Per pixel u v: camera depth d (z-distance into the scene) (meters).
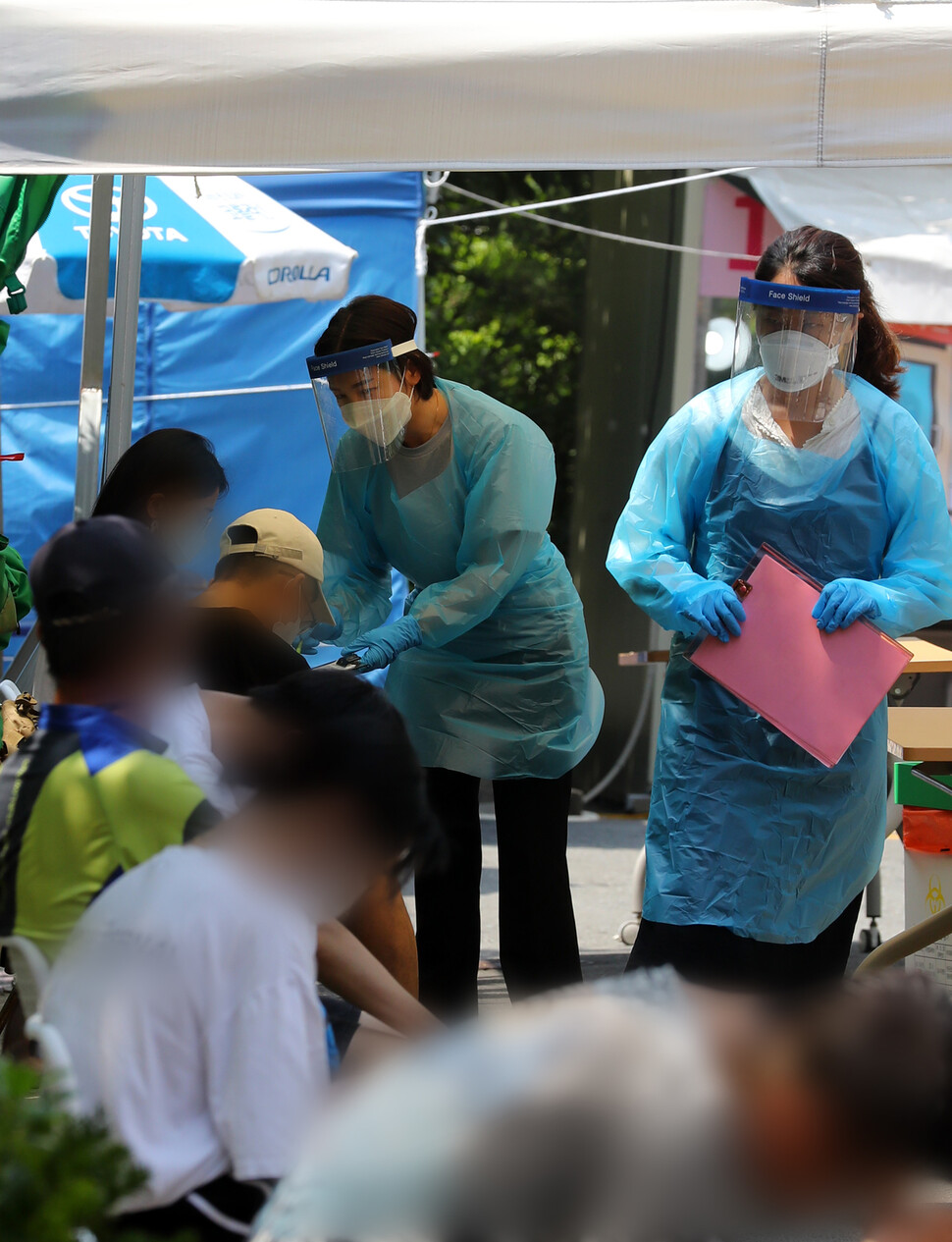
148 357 13.29
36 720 6.27
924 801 7.28
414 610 6.73
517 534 6.74
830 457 6.36
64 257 10.54
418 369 6.62
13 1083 2.56
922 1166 2.26
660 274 15.52
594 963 9.23
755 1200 2.28
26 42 5.00
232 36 4.94
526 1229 2.25
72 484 13.34
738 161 4.83
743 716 6.44
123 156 5.00
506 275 22.55
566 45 4.85
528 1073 2.32
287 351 13.38
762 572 6.30
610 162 4.86
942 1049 2.26
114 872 3.45
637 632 15.70
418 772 3.26
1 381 13.34
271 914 3.10
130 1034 3.05
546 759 7.10
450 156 4.90
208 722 4.15
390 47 4.90
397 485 6.90
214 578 5.53
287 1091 3.03
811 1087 2.26
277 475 13.38
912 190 13.19
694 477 6.61
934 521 6.38
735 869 6.41
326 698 3.35
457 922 7.17
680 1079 2.28
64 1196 2.38
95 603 3.47
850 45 4.77
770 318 6.20
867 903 9.65
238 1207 3.09
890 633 6.31
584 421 17.67
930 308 12.16
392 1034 3.97
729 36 4.81
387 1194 2.30
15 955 3.51
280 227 11.06
